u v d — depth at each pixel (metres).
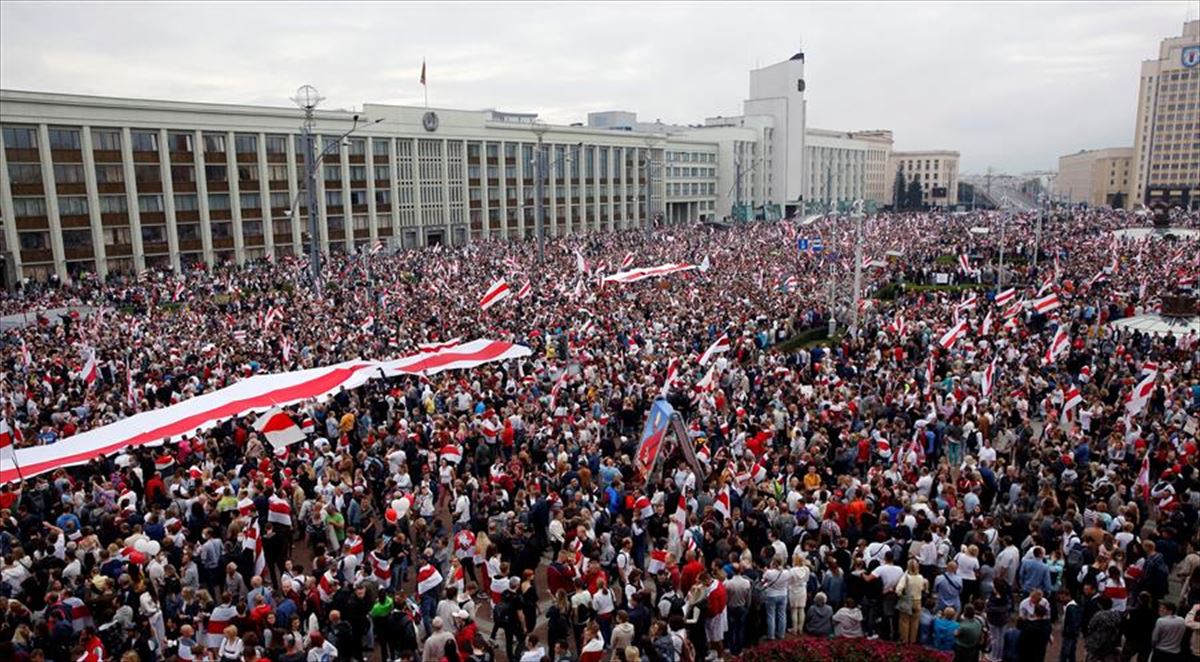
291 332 34.09
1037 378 25.34
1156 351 29.66
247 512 15.98
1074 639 13.02
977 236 80.31
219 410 20.88
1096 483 16.78
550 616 12.71
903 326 33.47
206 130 73.06
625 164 120.69
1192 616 11.58
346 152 83.75
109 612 12.40
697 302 40.06
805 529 15.59
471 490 17.23
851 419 21.92
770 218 142.62
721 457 18.91
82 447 18.61
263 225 78.44
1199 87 197.62
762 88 158.00
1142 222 110.75
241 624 12.29
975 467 17.89
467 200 96.56
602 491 17.55
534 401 23.14
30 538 15.06
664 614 12.91
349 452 20.31
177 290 51.34
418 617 13.72
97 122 65.75
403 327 34.47
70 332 36.66
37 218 63.94
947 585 13.12
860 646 12.53
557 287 45.44
